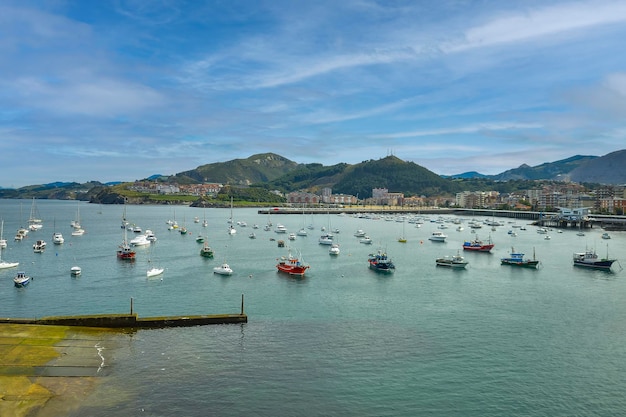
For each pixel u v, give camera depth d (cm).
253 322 8269
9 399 5197
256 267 13925
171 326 7856
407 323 8356
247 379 5953
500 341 7456
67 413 4981
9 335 7038
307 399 5494
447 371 6297
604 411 5344
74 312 8988
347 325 8194
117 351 6706
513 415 5250
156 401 5331
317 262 15275
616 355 6906
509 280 12494
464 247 19262
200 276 12412
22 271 12950
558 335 7775
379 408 5338
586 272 13862
